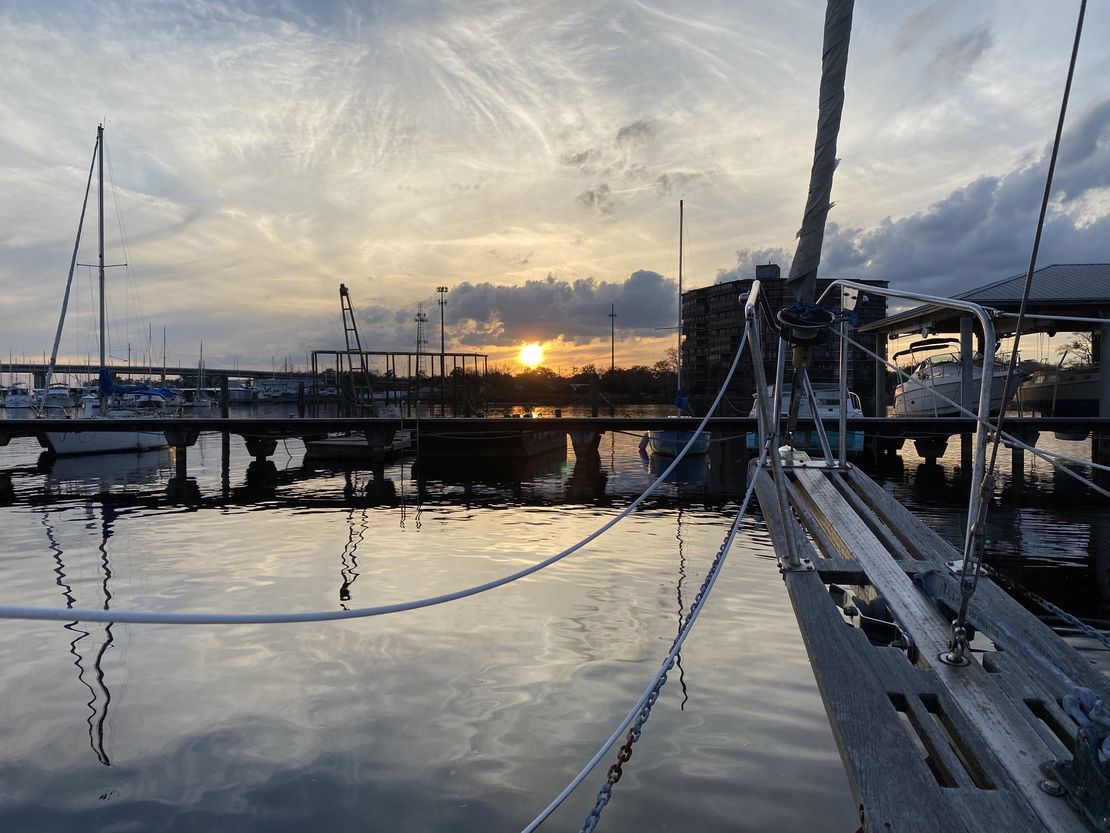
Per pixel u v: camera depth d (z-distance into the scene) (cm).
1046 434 3975
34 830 405
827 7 504
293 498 1911
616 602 860
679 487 2156
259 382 14112
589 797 434
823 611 390
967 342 2777
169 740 512
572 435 2750
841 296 700
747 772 459
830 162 511
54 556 1149
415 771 468
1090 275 2972
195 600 894
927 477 2295
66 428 2466
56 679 625
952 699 304
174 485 2194
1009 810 237
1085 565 1080
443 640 723
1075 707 245
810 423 2506
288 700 579
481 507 1739
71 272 3559
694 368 9681
